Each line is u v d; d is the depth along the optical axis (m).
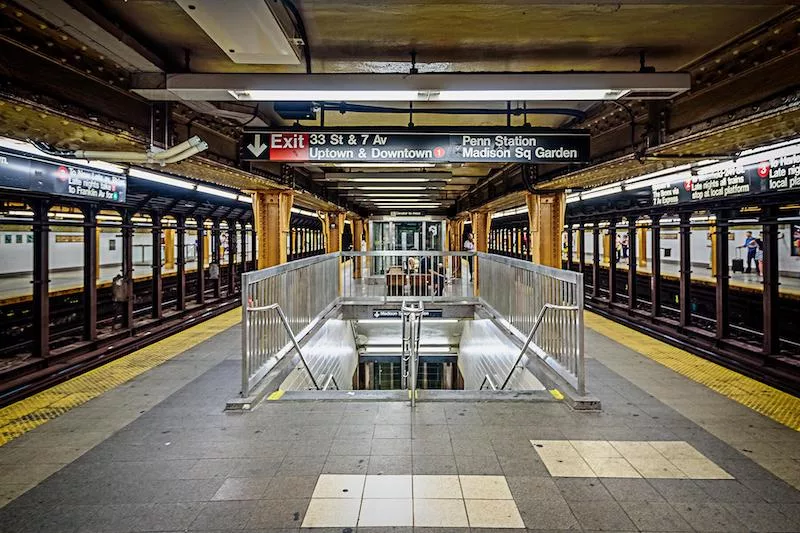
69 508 2.68
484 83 3.54
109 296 11.39
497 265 7.67
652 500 2.73
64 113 3.21
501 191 9.94
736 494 2.80
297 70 4.17
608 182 7.16
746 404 4.35
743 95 3.51
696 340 6.95
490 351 8.19
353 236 22.25
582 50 3.73
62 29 2.87
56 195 5.44
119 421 3.94
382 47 3.68
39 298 5.66
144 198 7.81
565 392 4.38
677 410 4.17
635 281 9.62
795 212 6.34
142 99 4.05
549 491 2.82
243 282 4.21
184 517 2.59
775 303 5.66
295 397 4.41
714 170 6.35
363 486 2.88
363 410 4.11
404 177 9.41
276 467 3.12
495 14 3.11
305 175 9.45
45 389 4.93
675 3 2.77
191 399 4.49
